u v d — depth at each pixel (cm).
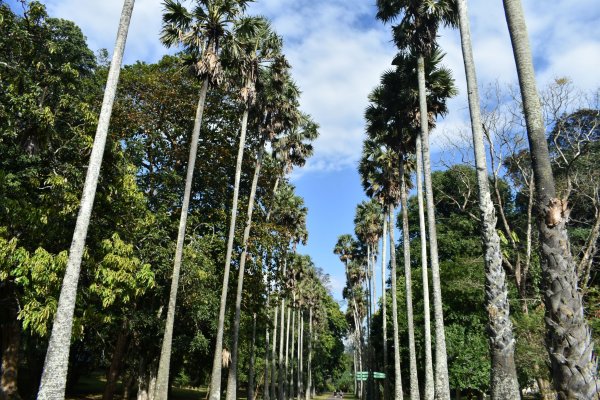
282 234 2450
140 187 1998
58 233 1359
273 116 2292
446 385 1392
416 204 3925
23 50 1295
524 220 3098
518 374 1942
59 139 1343
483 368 2283
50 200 1291
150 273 1444
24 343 2170
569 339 520
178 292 1908
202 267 1877
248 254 2312
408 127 2134
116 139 1973
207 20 1642
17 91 1234
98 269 1363
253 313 2528
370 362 3941
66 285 830
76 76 1441
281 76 2262
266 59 2236
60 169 1345
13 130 1205
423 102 1723
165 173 2031
